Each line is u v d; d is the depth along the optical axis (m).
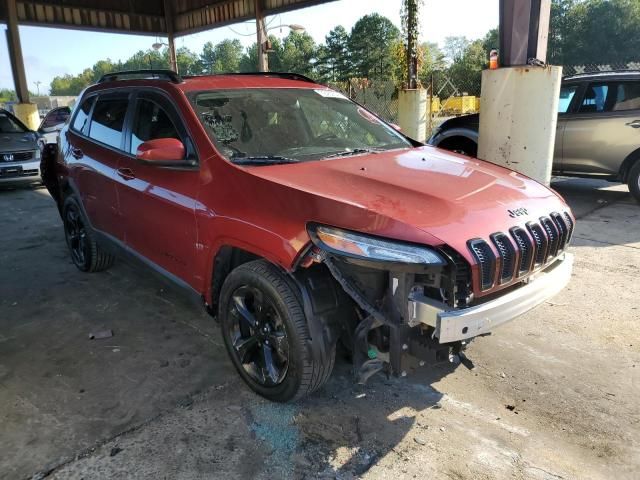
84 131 4.73
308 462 2.54
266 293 2.74
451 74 49.91
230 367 3.42
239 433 2.75
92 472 2.48
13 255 5.96
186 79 3.82
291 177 2.87
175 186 3.34
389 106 15.80
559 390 3.11
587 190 8.64
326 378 2.78
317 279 2.66
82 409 2.98
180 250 3.40
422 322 2.44
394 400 3.04
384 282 2.51
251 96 3.71
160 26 21.36
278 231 2.63
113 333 3.93
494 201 2.80
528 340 3.72
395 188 2.77
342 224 2.46
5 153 9.96
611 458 2.55
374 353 2.65
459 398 3.05
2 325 4.10
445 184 2.93
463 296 2.40
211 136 3.23
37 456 2.59
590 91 7.46
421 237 2.35
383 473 2.46
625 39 57.34
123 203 3.97
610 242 5.85
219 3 19.34
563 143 7.69
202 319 4.16
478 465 2.51
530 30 5.77
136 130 3.90
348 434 2.74
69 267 5.48
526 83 5.76
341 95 4.34
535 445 2.64
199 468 2.51
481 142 6.26
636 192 7.35
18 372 3.40
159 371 3.38
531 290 2.70
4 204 9.06
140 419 2.88
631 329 3.85
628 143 7.18
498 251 2.49
